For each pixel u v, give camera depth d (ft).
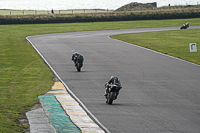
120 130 61.52
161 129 62.08
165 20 495.82
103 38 280.92
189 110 77.10
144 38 280.31
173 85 107.76
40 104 82.69
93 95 93.45
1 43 240.53
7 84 108.99
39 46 225.76
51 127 62.18
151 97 90.84
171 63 156.46
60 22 468.34
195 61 161.68
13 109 75.25
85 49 209.97
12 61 162.30
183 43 243.19
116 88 80.53
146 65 150.00
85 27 399.65
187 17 517.14
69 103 82.84
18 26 409.90
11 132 57.82
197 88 103.24
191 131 61.00
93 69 139.13
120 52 195.93
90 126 63.26
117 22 475.72
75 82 112.47
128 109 77.66
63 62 159.12
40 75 126.31
